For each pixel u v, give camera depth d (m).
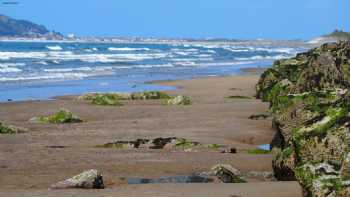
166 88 87.00
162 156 35.44
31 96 72.31
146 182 28.59
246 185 26.17
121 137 42.59
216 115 54.91
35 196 23.89
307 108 32.72
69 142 40.50
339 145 21.84
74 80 98.75
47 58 157.38
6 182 28.00
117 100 68.12
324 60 52.22
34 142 40.22
